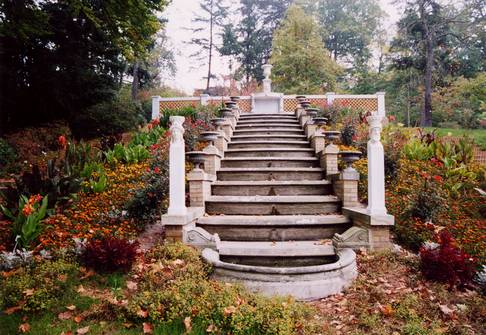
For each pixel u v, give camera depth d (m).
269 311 3.04
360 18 36.16
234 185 6.26
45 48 12.83
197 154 5.62
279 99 15.00
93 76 13.47
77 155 7.86
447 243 3.96
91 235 4.74
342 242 4.52
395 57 29.20
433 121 24.28
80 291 3.48
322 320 3.15
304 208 5.68
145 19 11.56
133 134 11.97
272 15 37.59
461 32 25.17
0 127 12.59
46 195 5.07
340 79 35.56
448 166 7.58
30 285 3.41
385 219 4.45
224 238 5.09
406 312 3.15
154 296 3.26
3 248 4.47
